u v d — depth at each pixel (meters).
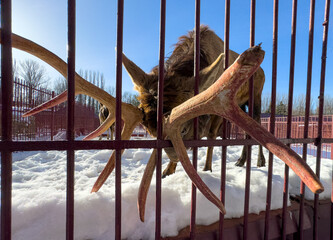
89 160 4.56
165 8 1.31
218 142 1.51
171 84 1.91
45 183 2.43
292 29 1.83
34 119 9.12
